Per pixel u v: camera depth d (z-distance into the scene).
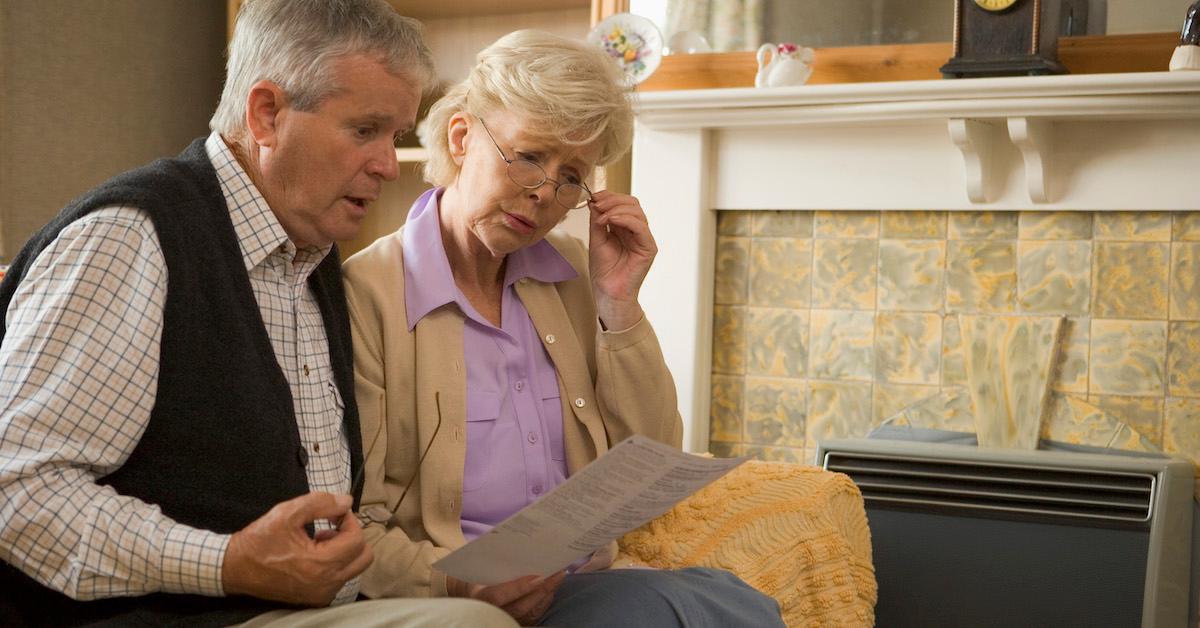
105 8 3.18
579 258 1.75
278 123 1.27
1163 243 2.42
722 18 2.75
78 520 1.08
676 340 2.73
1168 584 2.22
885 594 2.37
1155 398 2.42
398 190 3.39
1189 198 2.38
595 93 1.50
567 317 1.68
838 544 1.80
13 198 2.96
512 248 1.54
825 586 1.76
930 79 2.56
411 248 1.58
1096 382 2.46
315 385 1.34
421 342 1.53
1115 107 2.27
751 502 1.81
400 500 1.46
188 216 1.21
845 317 2.66
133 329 1.13
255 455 1.20
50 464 1.09
